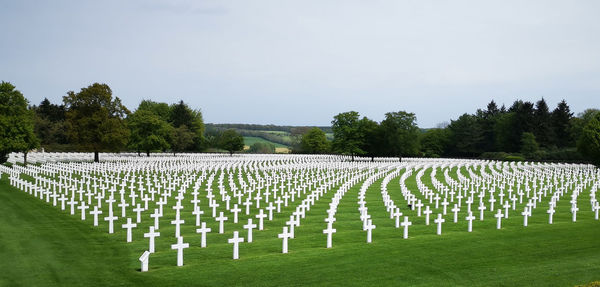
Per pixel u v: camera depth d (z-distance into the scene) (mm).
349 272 15031
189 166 61000
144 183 44625
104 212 27797
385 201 31188
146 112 101188
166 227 23391
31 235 20359
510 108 171250
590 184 49500
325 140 140125
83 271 14883
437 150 144000
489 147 145750
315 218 26844
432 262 16297
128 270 15055
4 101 64875
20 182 38406
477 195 39938
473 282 14102
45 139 122062
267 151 153750
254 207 31188
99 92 77500
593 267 15758
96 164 61062
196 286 13492
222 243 19406
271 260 16344
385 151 119562
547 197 39062
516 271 15258
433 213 29141
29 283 13516
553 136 133125
